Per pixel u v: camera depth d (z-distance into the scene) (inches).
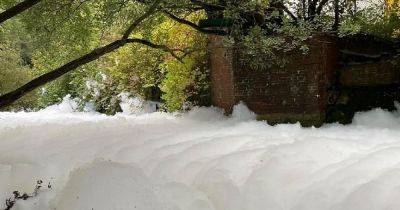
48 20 305.1
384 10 331.9
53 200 171.9
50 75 235.5
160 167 211.0
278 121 328.5
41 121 465.1
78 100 639.8
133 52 482.0
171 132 310.3
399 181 156.3
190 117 406.6
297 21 293.9
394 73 295.6
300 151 205.0
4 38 496.1
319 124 301.6
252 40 289.3
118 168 171.8
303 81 309.4
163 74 485.1
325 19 307.0
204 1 302.0
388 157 185.2
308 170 180.1
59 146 292.5
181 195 168.1
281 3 298.2
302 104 311.7
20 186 207.9
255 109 345.1
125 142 278.2
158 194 165.2
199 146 234.5
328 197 157.5
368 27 321.7
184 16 369.1
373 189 153.3
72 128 381.7
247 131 284.8
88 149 270.4
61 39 325.1
